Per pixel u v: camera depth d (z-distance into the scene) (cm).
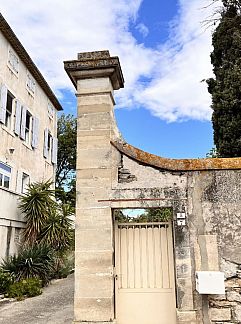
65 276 1285
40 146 1680
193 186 482
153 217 675
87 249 469
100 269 461
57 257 1203
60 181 2684
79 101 519
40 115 1694
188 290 451
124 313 480
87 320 446
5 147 1284
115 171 495
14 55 1395
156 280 489
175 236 467
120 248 503
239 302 445
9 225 1203
